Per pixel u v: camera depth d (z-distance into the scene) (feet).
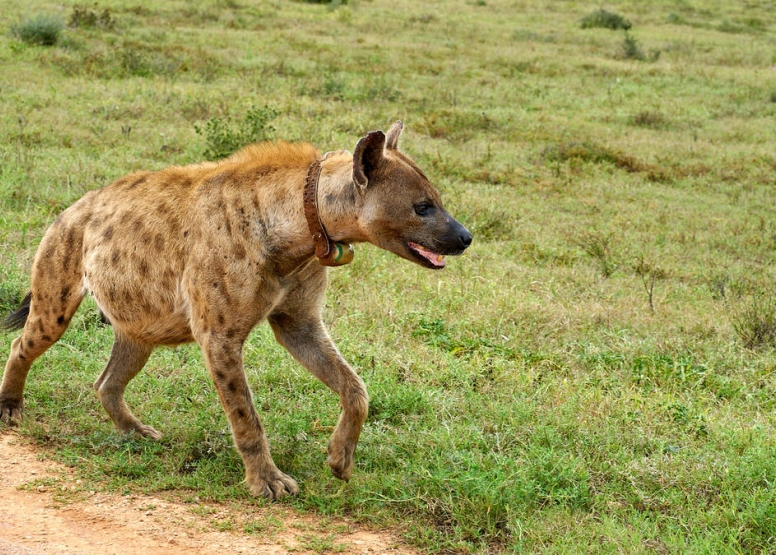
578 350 26.96
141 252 17.48
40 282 18.85
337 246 16.42
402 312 27.89
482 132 58.70
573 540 15.83
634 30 109.70
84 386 21.24
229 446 18.72
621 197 48.44
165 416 20.22
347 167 16.15
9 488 16.67
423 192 15.89
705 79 81.15
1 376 21.45
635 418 21.30
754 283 35.83
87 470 17.49
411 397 21.27
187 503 16.67
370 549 15.57
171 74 62.75
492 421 20.68
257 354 23.49
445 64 79.25
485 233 39.14
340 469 17.22
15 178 34.60
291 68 69.56
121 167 40.09
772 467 18.56
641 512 17.52
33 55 61.93
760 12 129.90
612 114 67.15
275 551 15.19
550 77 78.43
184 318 17.49
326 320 26.58
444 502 16.84
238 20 88.74
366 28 94.38
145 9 86.33
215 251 16.61
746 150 60.03
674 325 29.81
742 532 16.52
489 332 27.37
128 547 14.88
